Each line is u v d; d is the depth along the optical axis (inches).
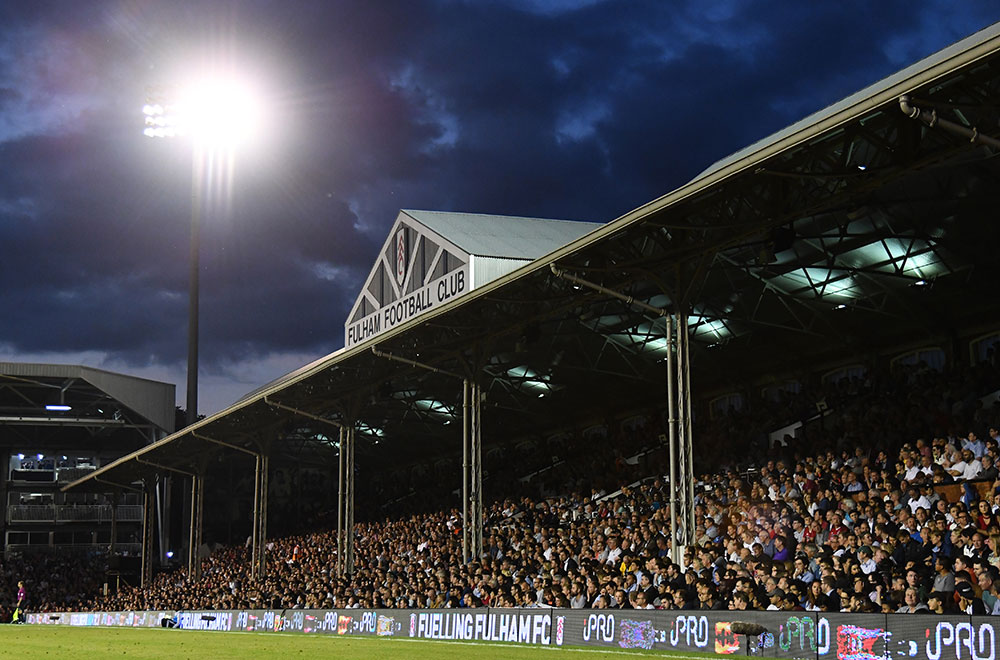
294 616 1330.0
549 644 860.0
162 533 2667.3
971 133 574.9
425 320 1119.6
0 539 2709.2
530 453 1939.0
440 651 808.3
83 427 2716.5
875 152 794.8
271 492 2684.5
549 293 1032.8
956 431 976.9
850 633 605.6
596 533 1187.9
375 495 2421.3
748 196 784.3
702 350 1423.5
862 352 1302.9
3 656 854.5
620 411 1753.2
